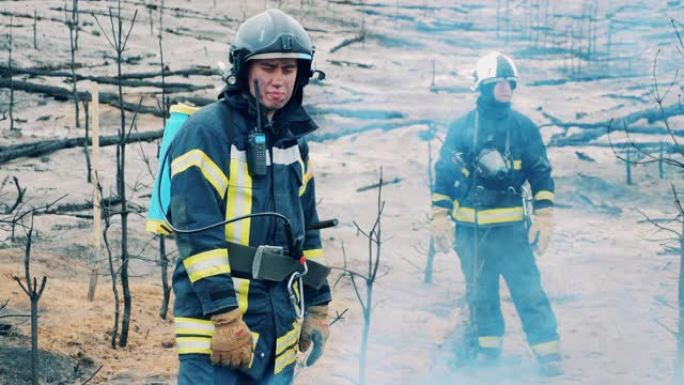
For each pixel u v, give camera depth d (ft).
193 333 11.02
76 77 47.29
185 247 10.82
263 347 11.23
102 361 18.20
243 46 11.17
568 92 55.77
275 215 11.03
